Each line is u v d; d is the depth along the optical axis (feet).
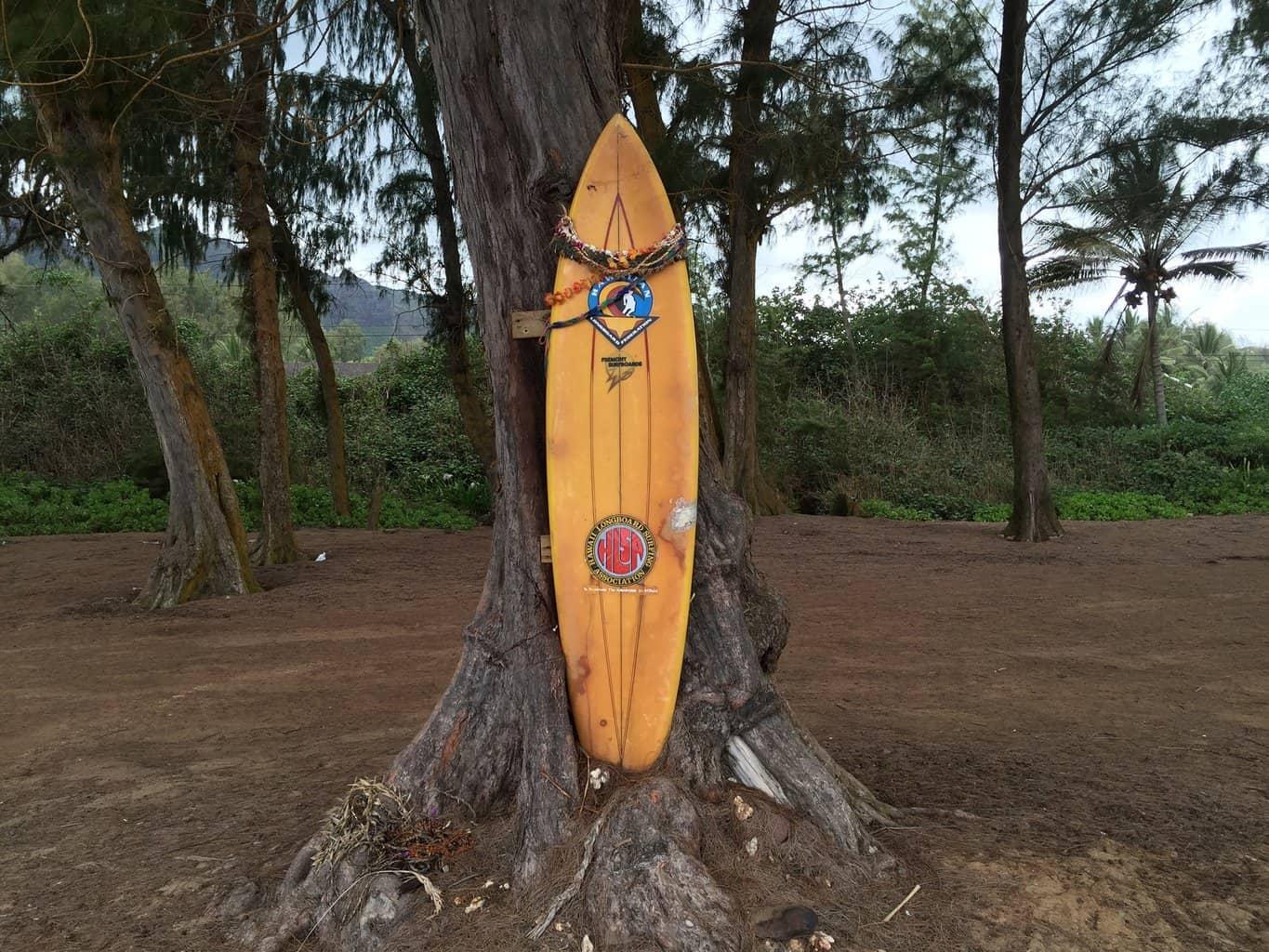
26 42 22.43
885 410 84.79
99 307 83.15
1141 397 90.38
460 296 57.11
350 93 50.49
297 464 73.72
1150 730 18.10
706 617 12.12
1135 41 49.19
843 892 10.50
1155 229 77.41
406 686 23.35
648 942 9.51
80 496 64.75
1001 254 51.70
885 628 28.60
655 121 47.14
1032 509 51.16
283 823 14.56
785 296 96.99
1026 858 11.41
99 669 25.58
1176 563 41.81
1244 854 11.71
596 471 11.77
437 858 11.32
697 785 11.35
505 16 11.66
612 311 11.75
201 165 46.09
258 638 29.35
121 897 12.32
